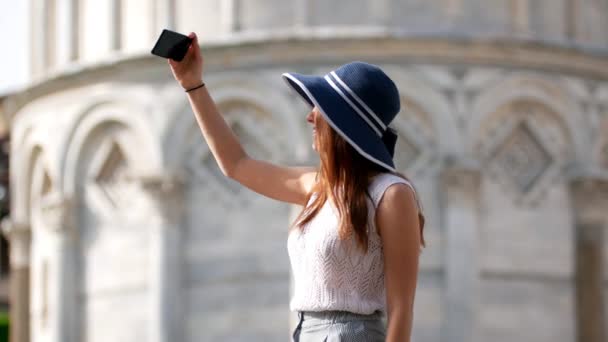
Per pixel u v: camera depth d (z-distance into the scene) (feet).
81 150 94.48
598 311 92.94
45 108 97.71
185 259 90.02
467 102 88.84
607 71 94.89
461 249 87.30
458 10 89.86
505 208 90.17
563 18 93.45
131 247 91.66
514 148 91.15
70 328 94.48
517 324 89.40
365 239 17.03
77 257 94.99
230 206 89.51
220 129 20.22
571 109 92.58
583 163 92.84
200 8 90.79
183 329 89.30
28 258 105.40
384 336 17.58
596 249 93.09
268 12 89.56
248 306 88.22
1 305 186.09
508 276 89.66
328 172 17.52
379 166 17.47
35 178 101.55
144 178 89.81
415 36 87.66
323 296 17.19
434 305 86.84
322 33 87.71
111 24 93.86
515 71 90.27
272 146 88.07
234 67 88.74
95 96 93.09
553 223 91.91
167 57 20.15
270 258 88.17
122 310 91.91
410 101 88.17
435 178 88.07
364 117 17.47
